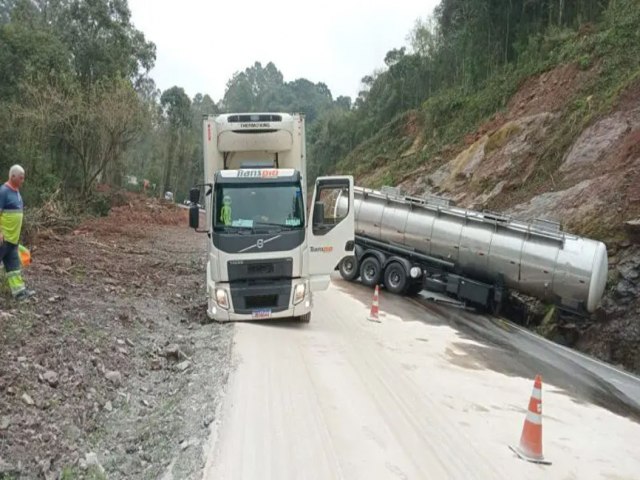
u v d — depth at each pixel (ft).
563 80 79.61
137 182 211.82
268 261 30.63
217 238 30.48
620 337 41.32
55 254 48.29
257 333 29.60
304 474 15.71
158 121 160.86
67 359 21.91
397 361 28.71
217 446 16.81
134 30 144.05
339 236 36.96
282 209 31.30
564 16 95.71
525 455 18.26
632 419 25.70
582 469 18.15
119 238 70.85
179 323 32.48
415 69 156.25
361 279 57.98
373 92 183.21
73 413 18.52
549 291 44.65
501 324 46.01
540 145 73.36
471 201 76.79
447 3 136.46
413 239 53.57
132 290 38.45
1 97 91.20
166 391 22.33
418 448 18.15
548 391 28.19
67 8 127.24
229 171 31.60
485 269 48.93
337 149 195.11
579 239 43.78
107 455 17.04
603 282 42.42
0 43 94.27
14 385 18.63
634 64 69.36
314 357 27.22
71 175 101.91
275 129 34.53
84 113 91.25
